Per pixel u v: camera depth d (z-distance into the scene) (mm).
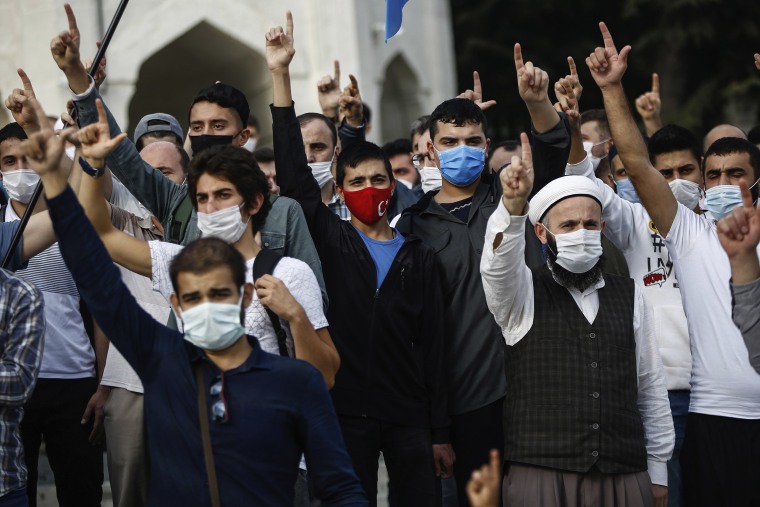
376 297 6770
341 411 6668
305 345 5473
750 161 7363
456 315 7051
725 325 6547
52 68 14836
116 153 6512
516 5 23531
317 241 6859
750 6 22531
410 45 17234
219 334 4895
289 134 6855
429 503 6703
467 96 8219
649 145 8227
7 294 5641
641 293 6445
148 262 5812
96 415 7129
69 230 4992
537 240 7203
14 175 7242
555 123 7094
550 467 6113
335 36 16094
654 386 6418
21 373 5559
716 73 22953
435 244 7188
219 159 5785
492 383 6973
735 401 6508
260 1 16000
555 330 6234
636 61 23281
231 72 16609
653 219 6816
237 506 4855
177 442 4938
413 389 6781
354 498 4961
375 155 6961
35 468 7371
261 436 4902
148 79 16688
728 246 6215
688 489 6688
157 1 15383
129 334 5059
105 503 9578
